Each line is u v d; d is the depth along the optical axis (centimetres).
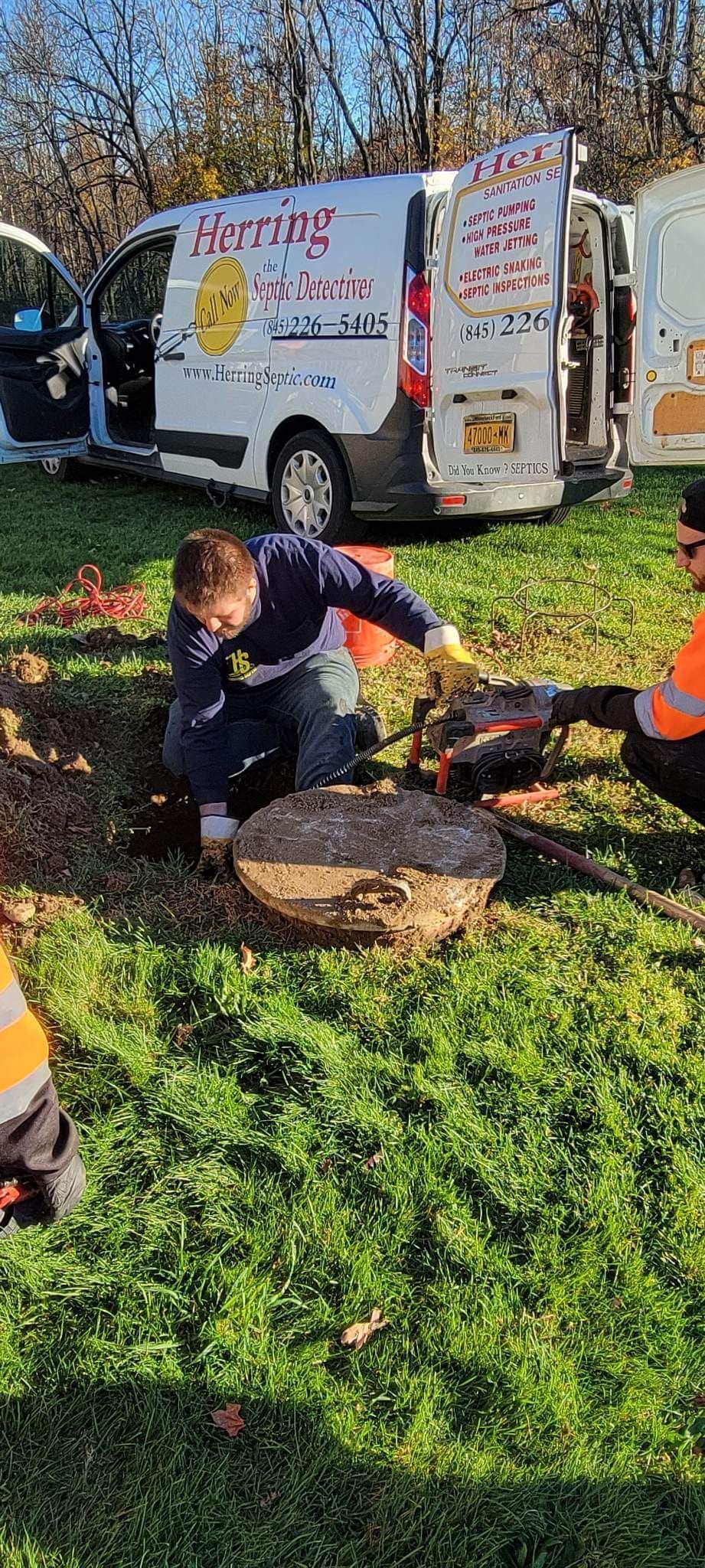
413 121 1664
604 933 284
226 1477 161
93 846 326
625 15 1448
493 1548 151
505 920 290
